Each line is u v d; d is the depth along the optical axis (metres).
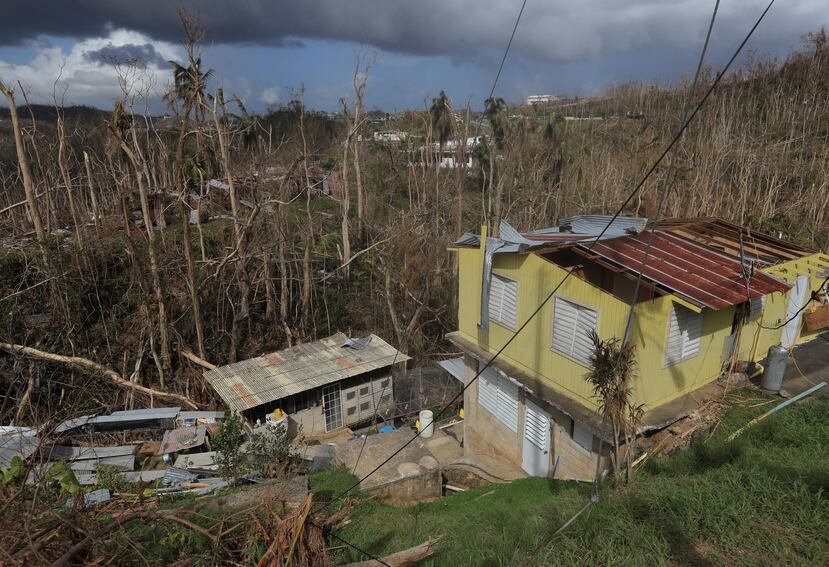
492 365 13.27
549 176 37.34
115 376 19.81
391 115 47.16
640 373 10.30
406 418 19.53
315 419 18.14
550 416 12.40
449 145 45.59
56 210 30.69
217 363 22.80
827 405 10.48
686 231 14.49
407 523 10.06
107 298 22.98
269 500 6.49
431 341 25.73
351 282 28.91
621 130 53.19
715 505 7.52
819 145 42.22
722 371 12.00
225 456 13.11
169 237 27.11
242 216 26.52
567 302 11.25
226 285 24.41
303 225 28.56
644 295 11.98
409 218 29.03
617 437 9.08
